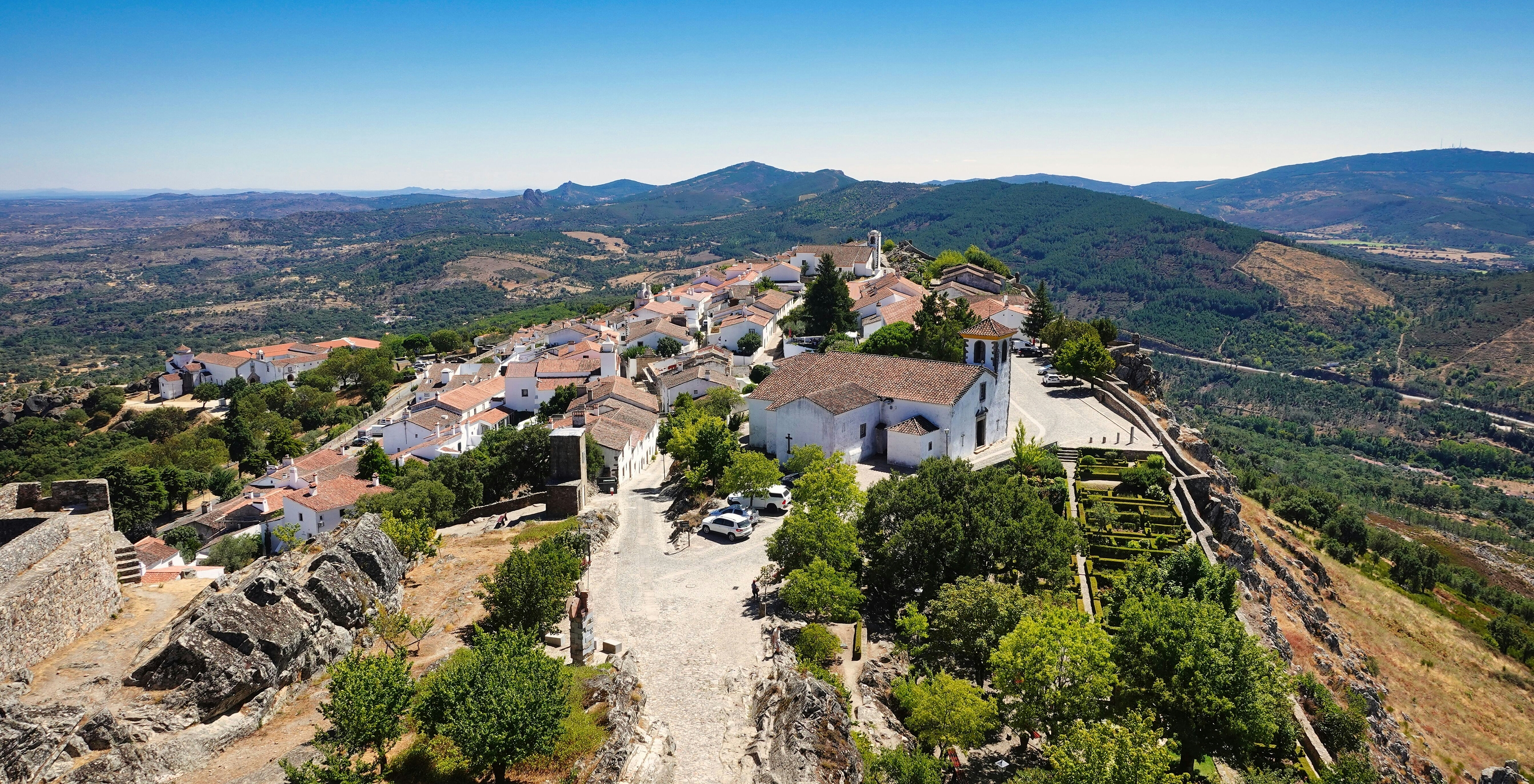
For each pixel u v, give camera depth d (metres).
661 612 58.03
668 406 122.00
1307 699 62.78
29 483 47.91
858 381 95.94
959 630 53.34
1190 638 48.09
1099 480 88.38
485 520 76.31
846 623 58.78
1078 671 46.81
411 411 142.75
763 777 37.81
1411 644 100.06
